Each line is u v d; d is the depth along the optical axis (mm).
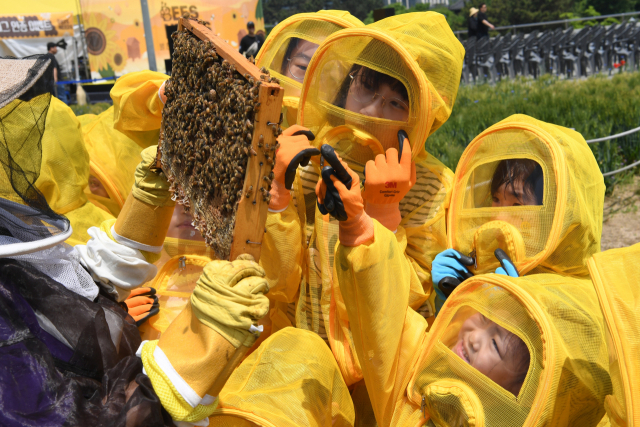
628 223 4762
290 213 1999
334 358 1983
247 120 1200
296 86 2238
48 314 1350
